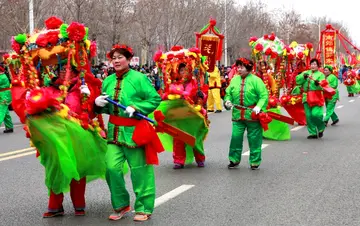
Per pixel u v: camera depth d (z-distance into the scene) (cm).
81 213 669
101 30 3145
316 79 1341
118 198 646
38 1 2703
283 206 705
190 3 3906
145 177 643
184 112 962
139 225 627
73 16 2806
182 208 701
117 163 633
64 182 627
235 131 959
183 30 3825
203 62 1024
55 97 620
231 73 1575
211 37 1325
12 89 613
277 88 1406
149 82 639
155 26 3550
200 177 898
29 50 631
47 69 662
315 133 1361
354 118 1872
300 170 941
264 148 1200
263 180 865
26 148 1258
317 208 695
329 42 2244
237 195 768
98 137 641
